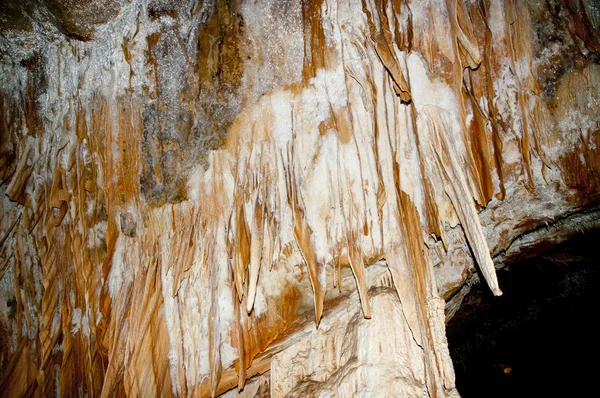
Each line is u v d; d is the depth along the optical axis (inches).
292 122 177.9
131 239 201.8
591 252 223.8
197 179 191.6
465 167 162.4
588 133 169.9
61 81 195.0
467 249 200.5
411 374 153.7
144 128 190.5
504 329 291.7
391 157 168.6
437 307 168.9
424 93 164.2
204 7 175.3
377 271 179.6
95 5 173.0
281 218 184.5
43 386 214.2
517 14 165.9
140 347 194.9
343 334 179.6
